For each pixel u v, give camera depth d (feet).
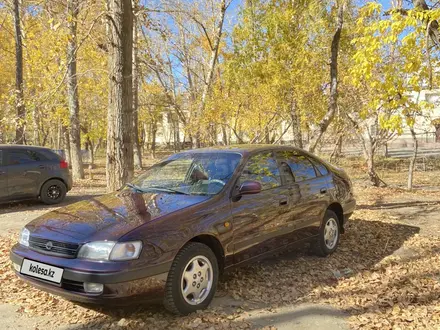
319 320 12.11
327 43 33.32
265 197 14.93
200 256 12.36
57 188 35.22
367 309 12.92
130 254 10.85
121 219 12.00
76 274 10.78
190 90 53.72
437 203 33.12
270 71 34.09
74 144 58.13
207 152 16.46
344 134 51.19
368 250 19.36
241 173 14.71
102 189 46.73
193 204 12.91
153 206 12.92
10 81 66.49
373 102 18.72
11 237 22.35
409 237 21.58
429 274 16.01
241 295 13.84
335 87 28.25
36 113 31.27
